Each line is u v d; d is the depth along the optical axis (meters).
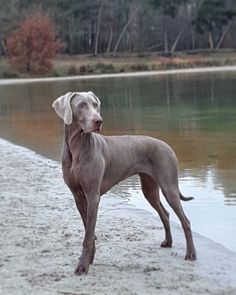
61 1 77.44
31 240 8.13
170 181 7.38
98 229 8.67
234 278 6.79
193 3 83.06
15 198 10.52
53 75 61.72
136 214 9.54
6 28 69.19
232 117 22.56
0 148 16.52
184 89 37.22
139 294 6.29
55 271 6.97
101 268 7.09
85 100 6.80
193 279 6.74
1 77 61.12
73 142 6.86
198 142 16.70
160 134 18.56
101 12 79.62
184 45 83.62
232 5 83.25
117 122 22.05
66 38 77.56
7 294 6.33
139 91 36.69
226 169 12.85
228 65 70.88
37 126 21.86
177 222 9.12
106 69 64.25
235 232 8.64
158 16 81.81
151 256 7.54
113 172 7.20
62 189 11.20
